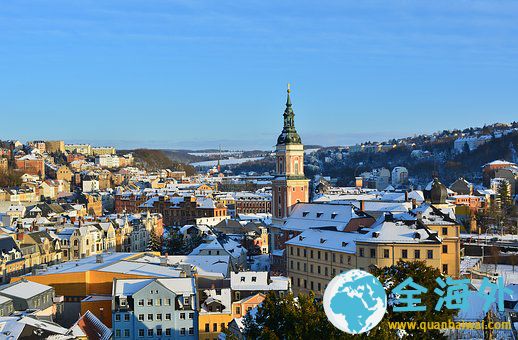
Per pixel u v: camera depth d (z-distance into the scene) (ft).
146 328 450.30
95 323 423.23
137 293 450.71
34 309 417.49
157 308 451.12
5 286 449.48
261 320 296.10
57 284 506.07
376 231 530.68
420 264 305.73
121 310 449.89
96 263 554.05
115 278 478.59
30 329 340.18
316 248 577.84
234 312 459.32
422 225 530.68
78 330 386.32
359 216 642.22
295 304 314.76
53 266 559.38
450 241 554.05
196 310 451.94
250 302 461.37
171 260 613.11
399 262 314.35
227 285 506.48
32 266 634.84
